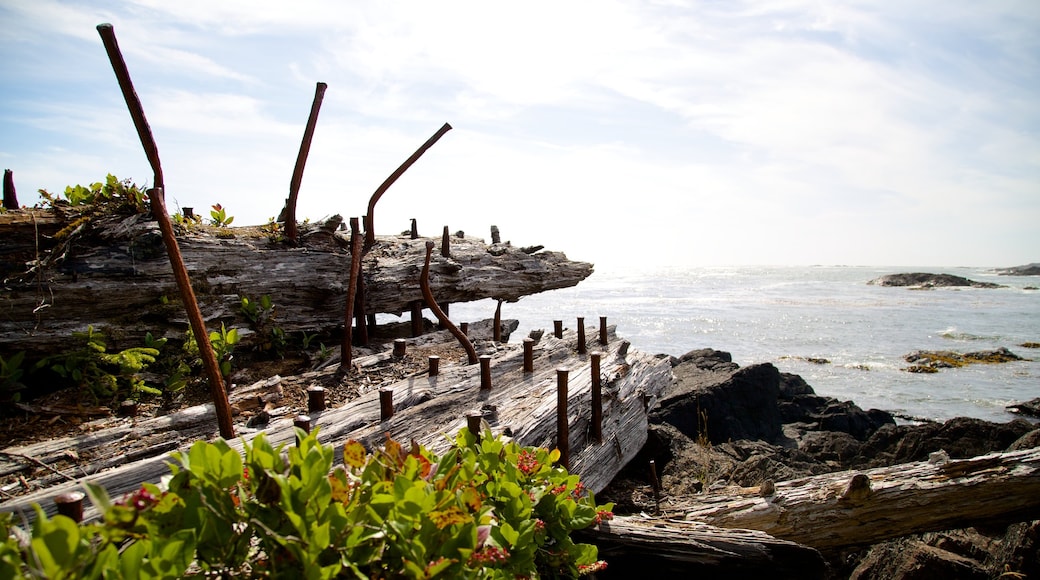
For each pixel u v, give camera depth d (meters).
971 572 5.91
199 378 5.19
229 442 4.07
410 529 2.20
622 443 6.62
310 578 1.90
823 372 25.22
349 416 4.72
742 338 35.25
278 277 6.23
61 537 1.56
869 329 40.09
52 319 4.88
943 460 6.15
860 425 15.40
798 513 5.93
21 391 4.68
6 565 1.61
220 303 5.78
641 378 7.65
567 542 3.37
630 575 4.91
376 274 7.06
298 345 6.51
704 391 14.09
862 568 6.56
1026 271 186.75
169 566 1.82
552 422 5.47
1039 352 30.67
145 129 4.25
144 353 5.08
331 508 2.08
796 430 15.02
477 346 7.30
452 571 2.18
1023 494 5.72
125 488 3.46
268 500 2.09
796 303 63.06
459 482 2.71
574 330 8.55
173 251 4.11
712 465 8.95
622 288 93.06
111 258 5.20
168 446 4.05
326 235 6.95
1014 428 10.77
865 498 5.85
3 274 4.81
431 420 5.00
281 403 5.06
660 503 6.48
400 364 6.23
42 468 3.64
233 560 2.04
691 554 4.79
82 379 4.70
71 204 5.59
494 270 8.51
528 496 3.09
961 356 28.30
